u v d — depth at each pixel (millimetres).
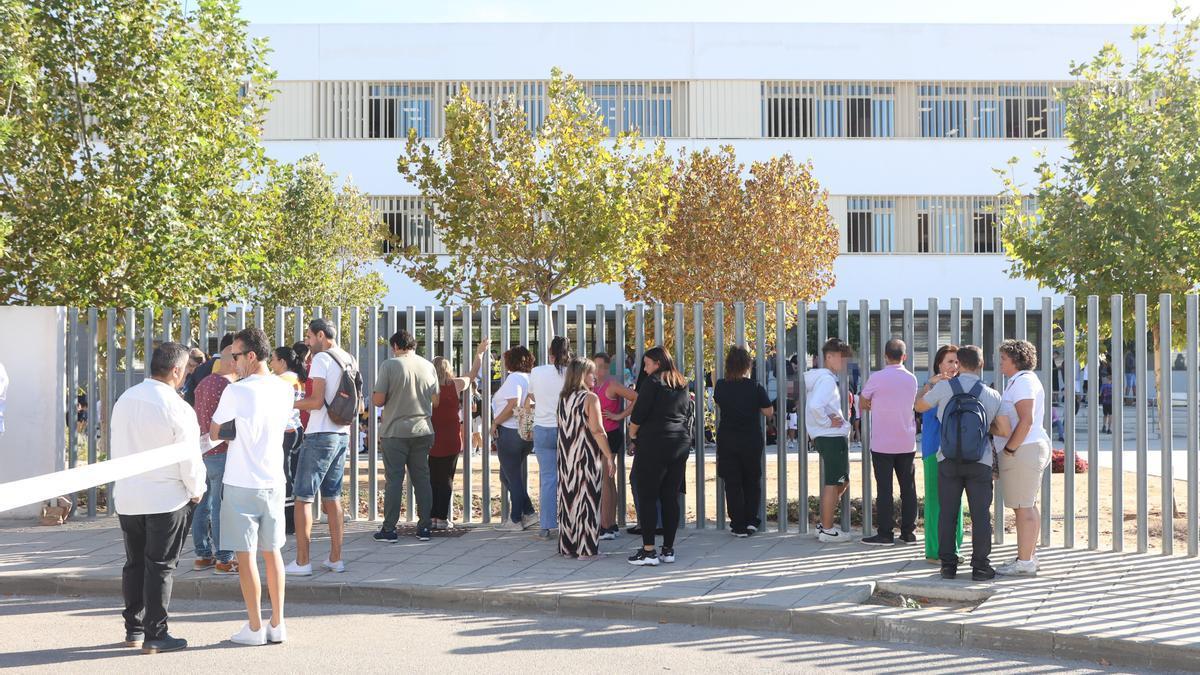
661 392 8633
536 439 9852
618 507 10414
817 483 14984
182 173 13008
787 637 6863
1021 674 6004
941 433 7926
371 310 11320
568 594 7500
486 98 29375
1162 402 9125
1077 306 12750
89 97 12945
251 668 5984
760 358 10484
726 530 10359
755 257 19062
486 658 6258
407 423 9594
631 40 29391
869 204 29578
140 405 6262
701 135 29609
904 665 6176
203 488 6469
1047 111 27500
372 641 6672
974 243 29562
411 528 10438
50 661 6129
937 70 29656
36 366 11172
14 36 12125
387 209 28953
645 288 19750
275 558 6602
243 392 6496
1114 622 6605
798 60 29578
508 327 11125
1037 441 8031
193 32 13461
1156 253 12102
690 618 7211
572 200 14445
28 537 10062
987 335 29094
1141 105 12945
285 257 22125
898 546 9398
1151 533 10445
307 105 29109
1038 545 9547
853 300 29391
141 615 6484
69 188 12844
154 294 12938
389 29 29156
